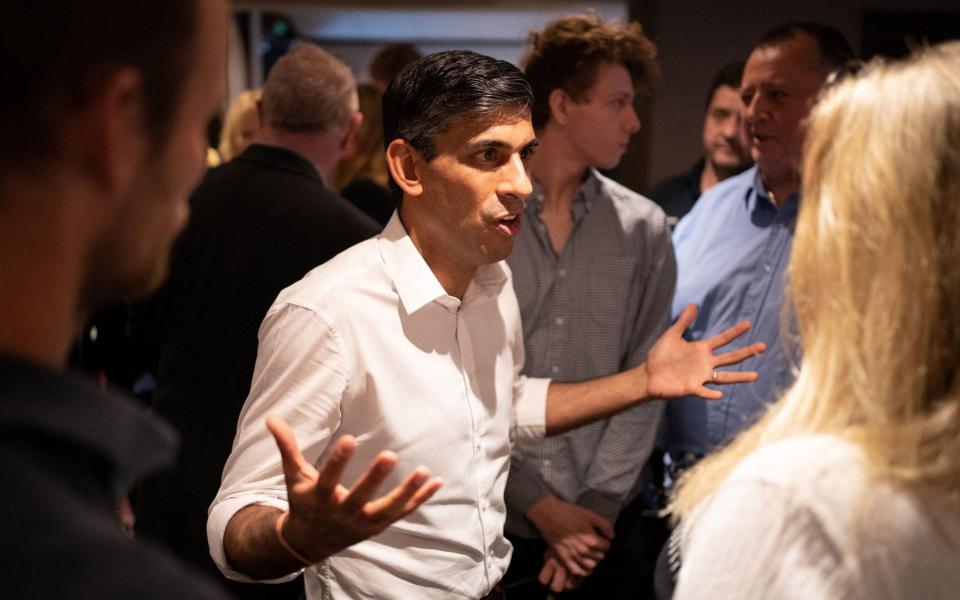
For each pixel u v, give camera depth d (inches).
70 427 21.8
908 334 32.3
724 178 134.6
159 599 20.0
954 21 168.2
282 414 53.8
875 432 32.3
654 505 103.4
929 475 31.3
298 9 190.9
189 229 89.9
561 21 84.0
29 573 19.2
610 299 83.0
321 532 39.6
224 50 27.6
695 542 34.8
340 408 55.6
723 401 88.0
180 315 88.1
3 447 20.7
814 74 85.2
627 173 175.6
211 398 85.6
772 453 33.7
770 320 86.4
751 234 90.4
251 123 151.8
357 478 57.1
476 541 58.6
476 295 60.6
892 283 32.5
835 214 34.1
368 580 56.3
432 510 56.7
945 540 31.1
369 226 89.0
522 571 84.0
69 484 21.7
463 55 56.1
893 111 33.0
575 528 80.6
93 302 25.7
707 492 37.4
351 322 55.1
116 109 23.4
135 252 25.6
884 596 30.9
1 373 21.3
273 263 85.9
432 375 56.8
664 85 172.6
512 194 55.7
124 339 107.6
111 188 24.0
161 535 86.2
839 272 33.9
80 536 20.2
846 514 31.2
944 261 31.9
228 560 51.1
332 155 97.1
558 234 84.0
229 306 86.0
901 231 32.3
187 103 25.6
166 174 25.7
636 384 66.5
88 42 22.5
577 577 81.7
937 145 31.9
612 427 83.8
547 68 81.6
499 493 61.8
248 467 53.9
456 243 57.1
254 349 85.2
